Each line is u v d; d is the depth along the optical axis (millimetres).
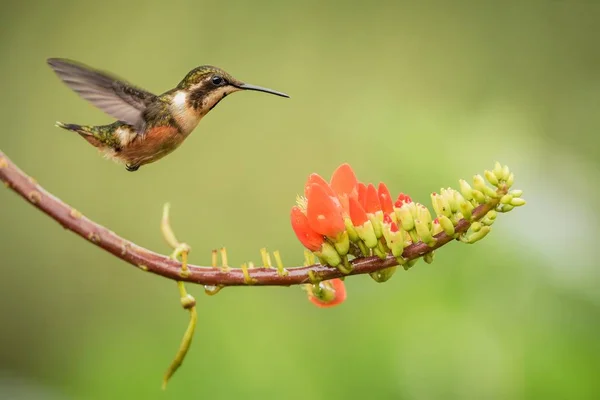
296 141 16172
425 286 7805
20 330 16016
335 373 7746
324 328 8109
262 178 15875
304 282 4723
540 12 16734
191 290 10984
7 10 17656
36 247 16422
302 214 4770
